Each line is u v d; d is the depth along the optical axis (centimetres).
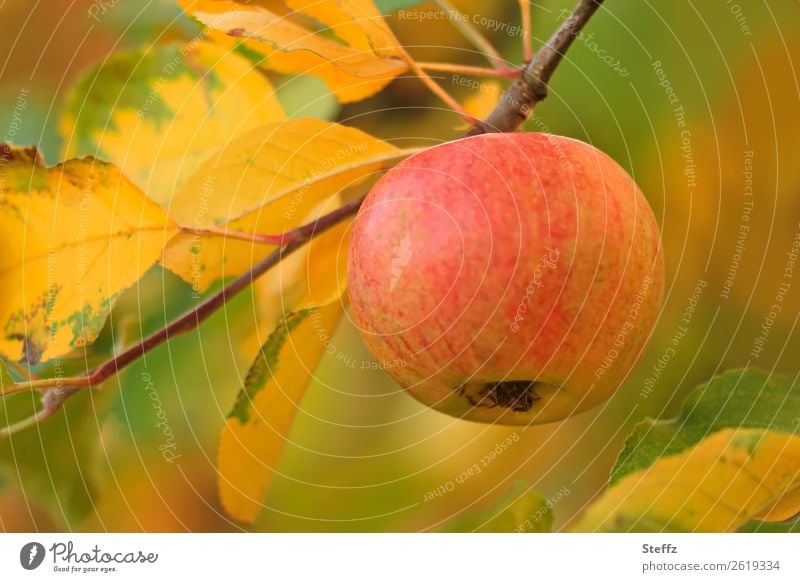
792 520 72
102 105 72
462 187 67
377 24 69
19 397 73
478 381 68
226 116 72
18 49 72
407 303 67
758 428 70
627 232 67
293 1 70
